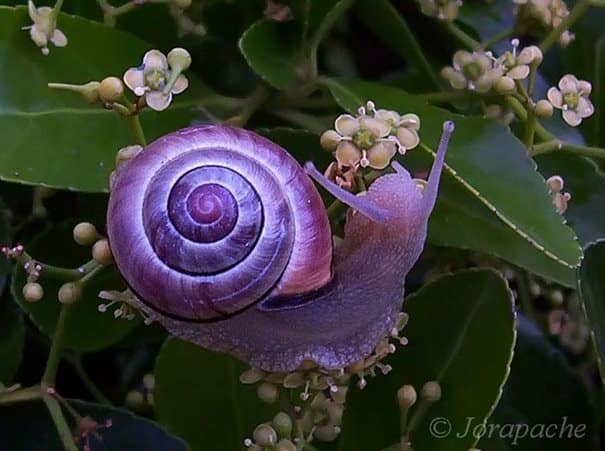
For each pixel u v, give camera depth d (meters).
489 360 0.11
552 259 0.11
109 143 0.11
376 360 0.11
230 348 0.11
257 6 0.13
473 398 0.11
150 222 0.10
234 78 0.14
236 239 0.10
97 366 0.14
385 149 0.10
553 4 0.13
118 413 0.11
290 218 0.10
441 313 0.12
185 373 0.12
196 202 0.10
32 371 0.13
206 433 0.12
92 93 0.10
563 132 0.14
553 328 0.14
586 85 0.12
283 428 0.11
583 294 0.11
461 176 0.11
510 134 0.11
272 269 0.10
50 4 0.12
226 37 0.14
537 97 0.14
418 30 0.14
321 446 0.12
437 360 0.11
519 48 0.15
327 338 0.11
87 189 0.11
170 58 0.10
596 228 0.13
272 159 0.10
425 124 0.11
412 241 0.10
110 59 0.12
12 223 0.14
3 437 0.11
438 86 0.14
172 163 0.10
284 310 0.10
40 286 0.11
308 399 0.11
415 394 0.11
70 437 0.11
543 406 0.13
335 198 0.12
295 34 0.12
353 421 0.12
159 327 0.13
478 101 0.13
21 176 0.10
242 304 0.10
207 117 0.12
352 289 0.10
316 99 0.13
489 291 0.11
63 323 0.11
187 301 0.10
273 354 0.11
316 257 0.10
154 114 0.12
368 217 0.10
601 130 0.15
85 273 0.11
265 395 0.11
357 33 0.17
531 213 0.10
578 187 0.13
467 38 0.13
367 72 0.17
